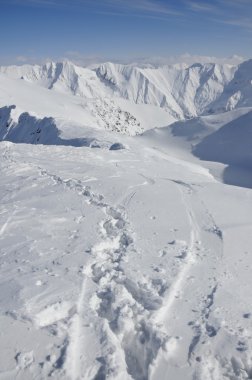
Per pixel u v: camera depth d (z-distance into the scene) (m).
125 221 12.47
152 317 7.28
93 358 6.15
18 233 11.13
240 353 6.51
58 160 24.42
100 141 60.00
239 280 8.84
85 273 8.77
